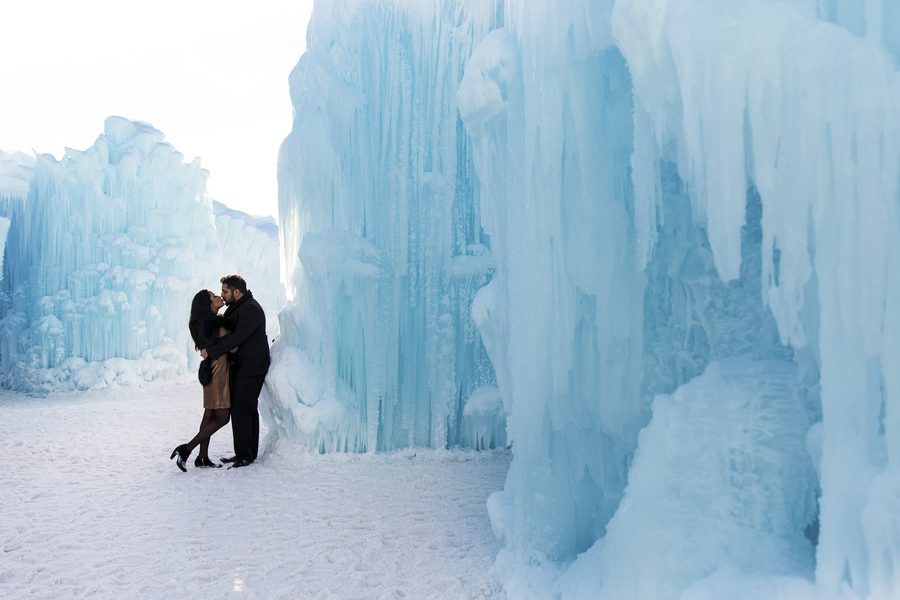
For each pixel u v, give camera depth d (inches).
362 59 197.5
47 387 379.6
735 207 54.9
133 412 290.2
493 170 109.7
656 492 66.3
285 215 199.0
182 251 447.2
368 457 179.6
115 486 149.6
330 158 189.9
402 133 191.8
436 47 191.3
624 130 83.1
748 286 77.9
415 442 189.3
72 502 135.6
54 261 411.2
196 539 111.3
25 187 486.0
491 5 173.5
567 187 84.8
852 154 52.0
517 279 91.8
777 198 54.2
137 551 105.4
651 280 87.4
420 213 191.3
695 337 83.0
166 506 132.6
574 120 82.4
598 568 74.9
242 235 620.7
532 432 89.8
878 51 52.6
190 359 457.1
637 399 83.9
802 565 58.4
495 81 101.7
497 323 112.7
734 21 54.4
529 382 89.1
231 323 170.6
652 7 60.4
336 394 183.9
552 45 82.0
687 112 57.9
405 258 188.7
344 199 193.3
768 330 74.7
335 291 183.0
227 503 134.9
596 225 82.4
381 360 185.0
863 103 51.2
